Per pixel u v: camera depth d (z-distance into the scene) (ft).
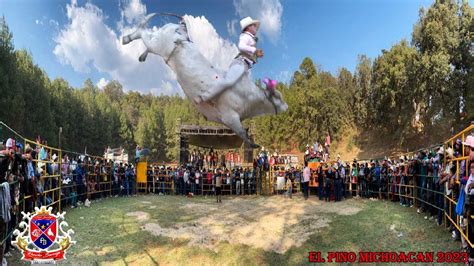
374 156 136.77
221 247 31.48
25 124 121.60
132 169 70.18
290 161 77.82
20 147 27.71
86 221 39.32
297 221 39.88
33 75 139.03
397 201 51.70
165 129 221.87
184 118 213.25
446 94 109.60
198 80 10.04
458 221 26.94
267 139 150.30
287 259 29.22
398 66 121.49
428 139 122.72
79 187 51.44
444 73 103.40
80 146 186.39
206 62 10.32
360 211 44.52
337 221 38.93
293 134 147.23
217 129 92.53
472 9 106.93
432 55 107.24
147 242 32.65
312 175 64.69
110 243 32.14
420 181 43.16
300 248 31.19
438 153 35.14
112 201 56.90
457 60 108.27
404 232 32.76
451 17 107.96
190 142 100.99
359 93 155.94
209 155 88.33
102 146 208.54
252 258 29.27
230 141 100.01
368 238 32.24
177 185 71.15
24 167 28.66
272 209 48.67
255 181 70.90
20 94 110.52
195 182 69.56
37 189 34.65
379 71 135.64
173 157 214.48
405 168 47.57
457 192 28.68
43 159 38.91
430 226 33.47
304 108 143.84
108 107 238.68
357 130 154.81
